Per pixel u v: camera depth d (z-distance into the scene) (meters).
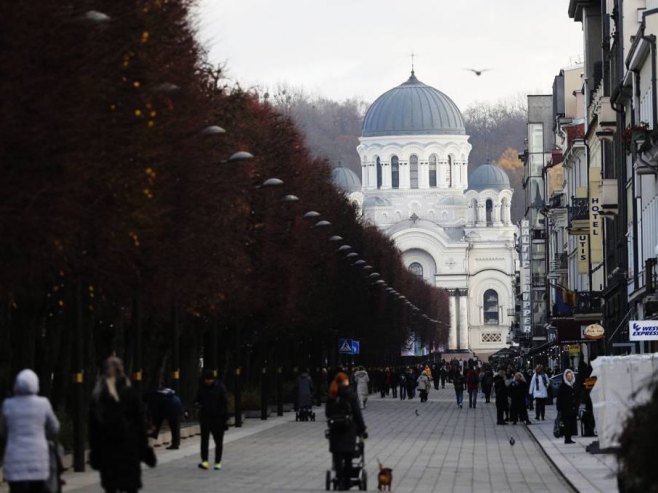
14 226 39.47
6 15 37.91
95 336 77.88
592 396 51.75
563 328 120.81
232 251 72.88
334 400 44.78
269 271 95.25
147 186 47.47
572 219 132.00
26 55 38.31
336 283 135.62
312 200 118.19
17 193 39.19
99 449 32.16
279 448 67.44
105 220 46.56
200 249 63.28
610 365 49.47
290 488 45.91
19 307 57.19
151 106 48.44
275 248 95.69
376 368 190.12
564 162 160.12
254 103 99.94
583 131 152.25
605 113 108.75
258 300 90.88
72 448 56.69
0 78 37.97
